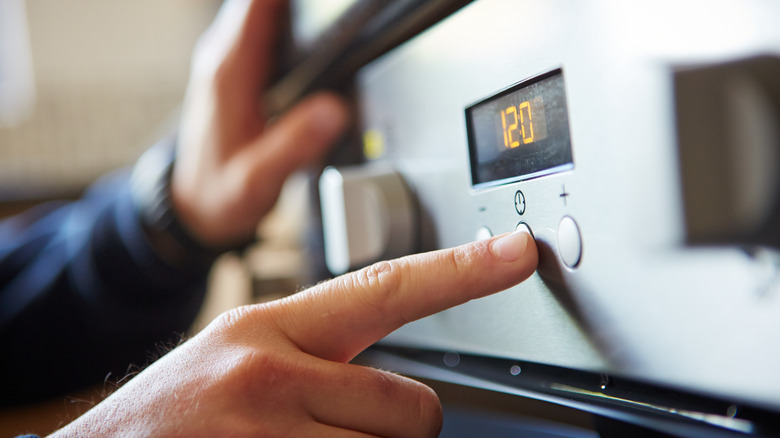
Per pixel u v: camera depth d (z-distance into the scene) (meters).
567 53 0.18
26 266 0.72
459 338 0.26
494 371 0.24
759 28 0.13
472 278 0.21
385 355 0.33
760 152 0.14
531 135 0.20
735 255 0.14
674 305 0.16
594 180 0.18
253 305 0.26
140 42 1.19
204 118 0.53
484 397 0.28
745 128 0.14
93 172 1.17
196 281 0.60
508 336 0.22
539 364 0.21
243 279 0.62
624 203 0.17
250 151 0.50
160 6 1.20
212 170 0.53
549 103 0.19
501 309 0.23
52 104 1.16
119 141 1.18
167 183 0.56
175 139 0.62
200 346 0.24
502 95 0.21
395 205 0.28
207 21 1.20
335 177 0.32
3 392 0.67
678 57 0.15
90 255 0.60
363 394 0.22
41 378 0.67
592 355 0.18
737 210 0.14
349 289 0.23
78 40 1.17
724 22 0.14
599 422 0.20
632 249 0.17
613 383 0.18
